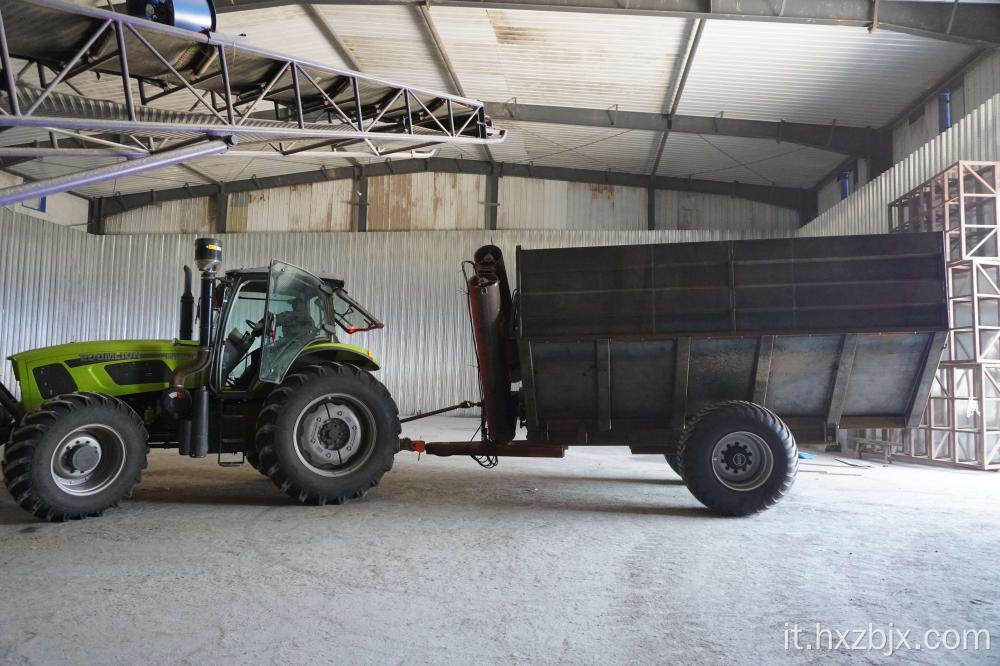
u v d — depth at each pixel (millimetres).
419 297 15875
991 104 7645
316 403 5133
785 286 4707
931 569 3410
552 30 9680
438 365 15672
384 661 2287
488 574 3301
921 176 9047
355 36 10211
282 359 5191
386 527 4309
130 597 2918
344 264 16031
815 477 6707
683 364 4812
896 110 11000
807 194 15320
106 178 4508
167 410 4863
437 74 11359
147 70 5508
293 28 9922
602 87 11352
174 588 3047
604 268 4871
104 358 5039
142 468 4711
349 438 5164
